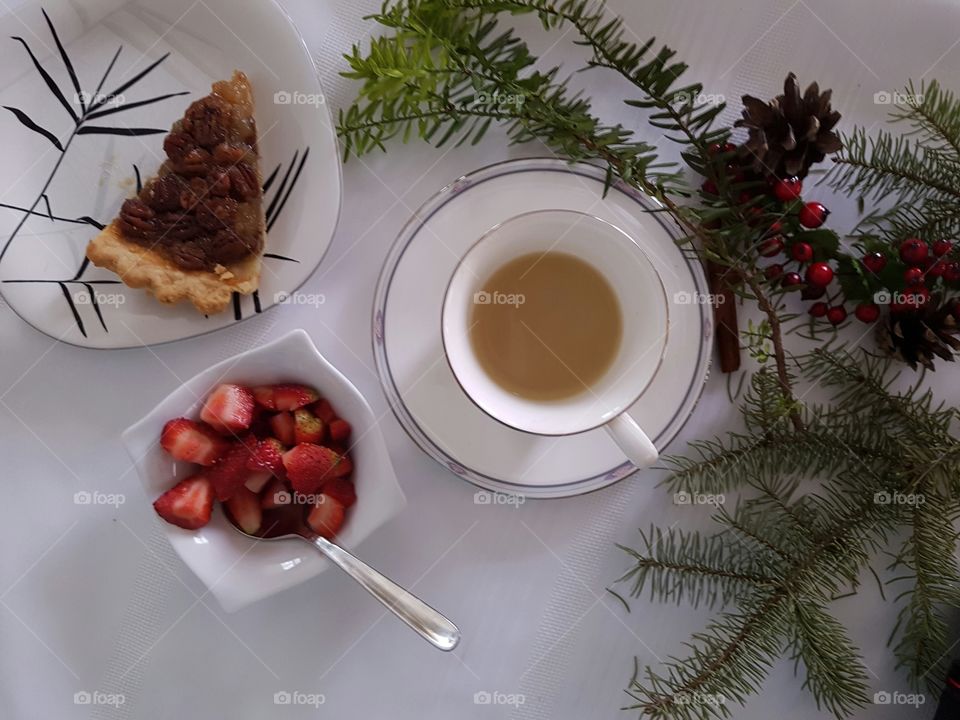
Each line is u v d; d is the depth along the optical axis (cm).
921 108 35
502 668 40
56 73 37
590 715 40
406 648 40
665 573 39
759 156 34
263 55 37
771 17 38
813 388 39
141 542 39
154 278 36
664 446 37
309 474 36
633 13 38
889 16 38
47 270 37
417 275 37
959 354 40
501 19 38
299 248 37
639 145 35
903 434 37
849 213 39
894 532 38
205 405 35
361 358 39
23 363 39
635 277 34
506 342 35
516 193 37
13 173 37
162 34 37
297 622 39
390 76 33
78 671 39
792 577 35
